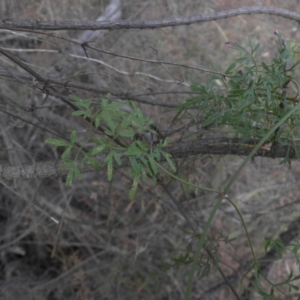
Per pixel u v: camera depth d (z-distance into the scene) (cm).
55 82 188
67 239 327
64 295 329
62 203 311
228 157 282
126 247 308
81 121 308
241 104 160
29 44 288
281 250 184
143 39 312
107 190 297
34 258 340
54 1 289
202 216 302
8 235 311
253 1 300
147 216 296
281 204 299
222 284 278
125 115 147
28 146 300
